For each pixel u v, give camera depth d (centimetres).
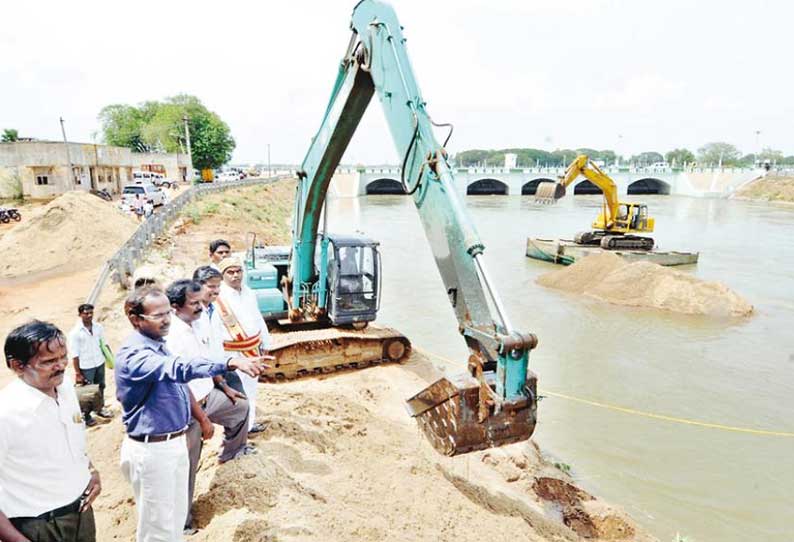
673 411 1096
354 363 1089
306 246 1091
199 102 8231
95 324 740
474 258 485
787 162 17062
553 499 724
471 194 9325
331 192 8394
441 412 471
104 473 557
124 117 8131
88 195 2133
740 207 6931
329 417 667
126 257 1534
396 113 603
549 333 1631
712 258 3030
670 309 1908
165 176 6188
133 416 354
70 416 312
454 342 1527
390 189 9581
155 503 359
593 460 898
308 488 477
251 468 471
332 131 854
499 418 459
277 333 1095
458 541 484
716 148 16325
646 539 670
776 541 708
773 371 1328
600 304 1998
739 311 1853
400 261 2838
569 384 1230
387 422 742
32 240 1875
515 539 527
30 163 3606
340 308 1088
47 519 296
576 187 9506
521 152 18138
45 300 1373
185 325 447
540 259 2948
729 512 766
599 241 2933
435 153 536
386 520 473
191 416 416
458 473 685
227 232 2666
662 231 4319
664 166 11238
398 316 1794
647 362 1382
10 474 286
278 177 6769
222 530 395
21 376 293
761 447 952
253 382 547
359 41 710
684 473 865
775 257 3078
